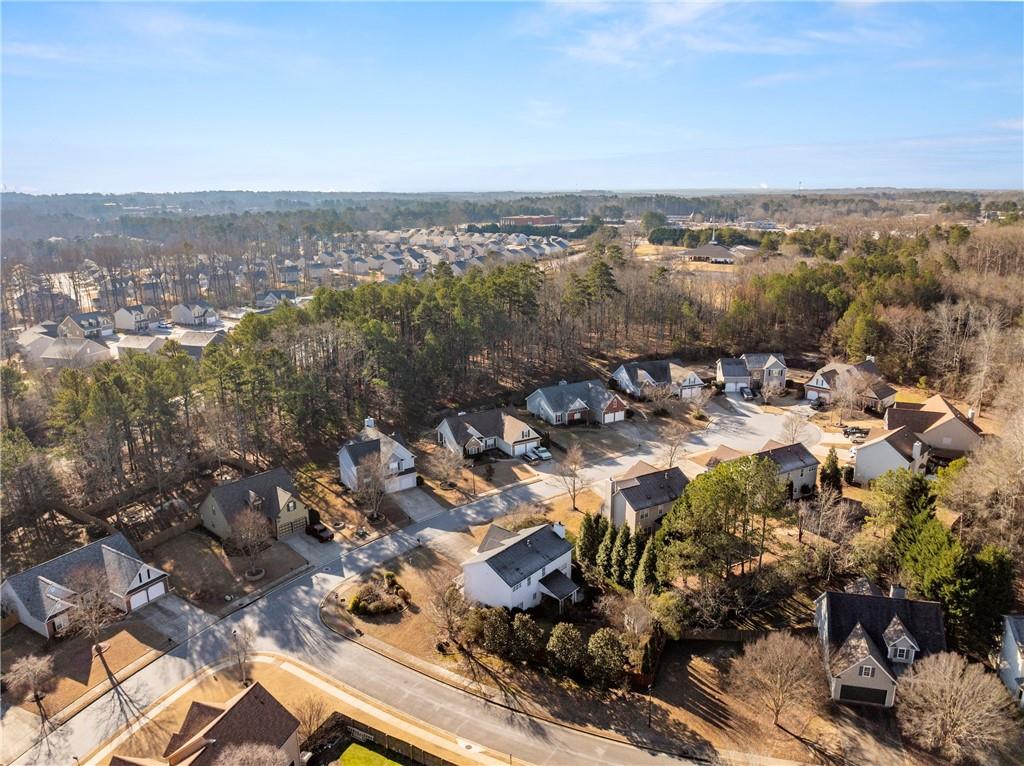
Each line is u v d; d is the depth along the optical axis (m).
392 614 50.00
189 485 68.31
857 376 91.56
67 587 48.78
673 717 40.53
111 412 62.00
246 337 80.25
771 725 40.00
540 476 73.06
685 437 83.62
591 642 43.03
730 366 102.38
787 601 50.56
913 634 42.28
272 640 47.09
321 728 38.78
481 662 45.19
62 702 41.19
